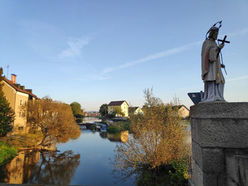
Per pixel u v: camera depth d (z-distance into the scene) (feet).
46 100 74.13
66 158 57.62
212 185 9.74
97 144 83.41
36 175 41.96
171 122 36.29
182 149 36.19
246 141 9.62
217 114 10.11
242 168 8.74
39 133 92.43
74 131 73.77
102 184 35.81
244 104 9.89
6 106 61.98
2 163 47.70
